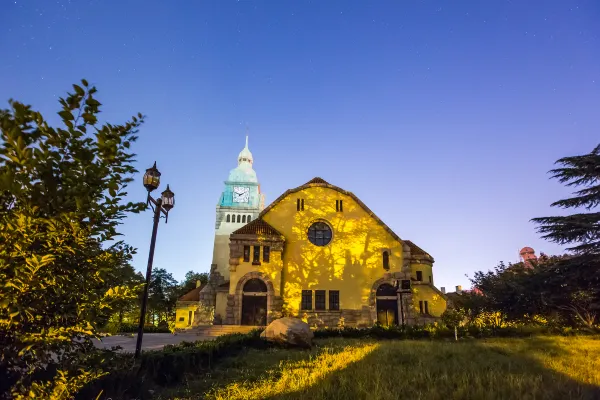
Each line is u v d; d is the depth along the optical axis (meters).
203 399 8.28
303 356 14.62
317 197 38.84
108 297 4.77
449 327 25.80
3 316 3.85
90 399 6.97
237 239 35.03
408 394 7.89
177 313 57.41
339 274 36.16
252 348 17.89
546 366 10.97
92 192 4.45
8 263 3.85
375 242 37.28
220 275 42.50
